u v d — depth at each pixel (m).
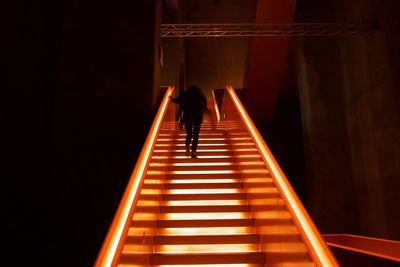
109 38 7.21
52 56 6.80
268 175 4.11
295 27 10.83
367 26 10.12
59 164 6.40
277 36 10.72
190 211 4.87
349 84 11.75
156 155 5.07
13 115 6.07
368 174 10.62
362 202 11.01
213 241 4.23
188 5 18.38
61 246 5.96
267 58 11.26
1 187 5.81
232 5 18.31
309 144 12.66
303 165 16.59
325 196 11.80
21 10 6.30
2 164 5.84
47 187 6.22
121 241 2.79
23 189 6.01
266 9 10.04
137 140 6.72
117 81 7.02
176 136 8.15
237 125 7.46
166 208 4.89
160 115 6.41
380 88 9.75
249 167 5.34
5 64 6.00
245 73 13.95
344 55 12.02
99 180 6.44
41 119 6.49
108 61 7.11
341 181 11.73
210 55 19.22
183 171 6.29
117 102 6.93
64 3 7.03
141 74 7.13
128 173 6.45
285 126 17.09
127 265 2.90
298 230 3.00
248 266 3.91
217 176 5.93
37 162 6.25
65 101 6.71
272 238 3.78
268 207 4.02
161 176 5.52
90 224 6.14
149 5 7.55
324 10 13.01
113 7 7.41
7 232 5.73
